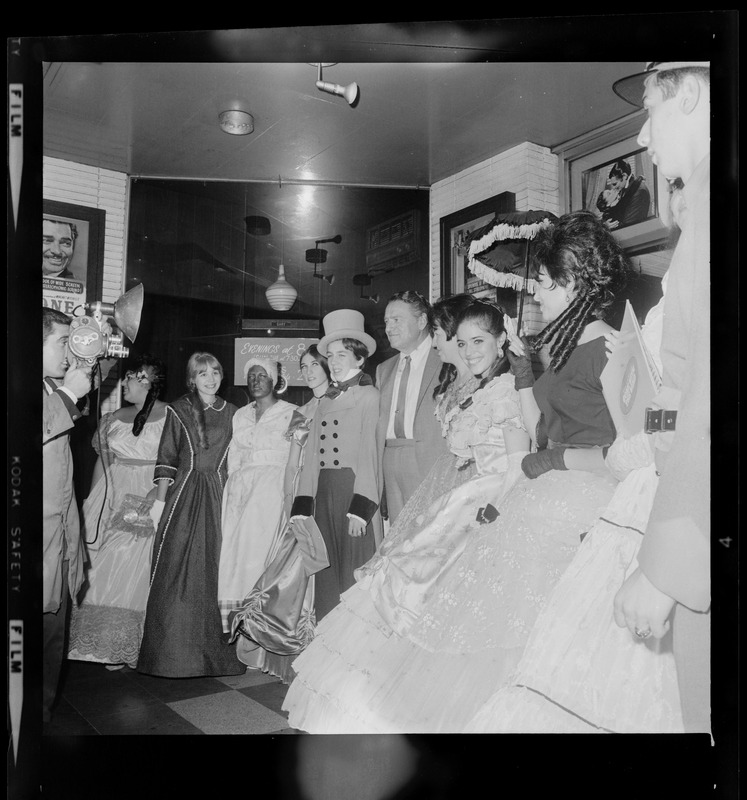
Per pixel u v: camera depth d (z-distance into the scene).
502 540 2.46
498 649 2.41
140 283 2.88
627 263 2.42
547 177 2.53
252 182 2.81
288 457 2.76
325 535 2.68
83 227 2.85
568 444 2.43
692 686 2.29
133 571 2.87
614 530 2.37
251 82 2.49
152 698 2.65
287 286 2.79
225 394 2.84
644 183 2.40
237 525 2.78
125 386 2.88
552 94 2.45
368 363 2.70
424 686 2.46
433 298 2.63
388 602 2.56
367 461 2.65
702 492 2.29
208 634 2.77
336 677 2.55
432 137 2.62
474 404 2.54
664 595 2.31
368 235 2.73
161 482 2.84
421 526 2.56
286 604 2.69
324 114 2.59
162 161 2.84
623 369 2.39
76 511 2.76
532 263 2.52
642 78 2.38
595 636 2.35
